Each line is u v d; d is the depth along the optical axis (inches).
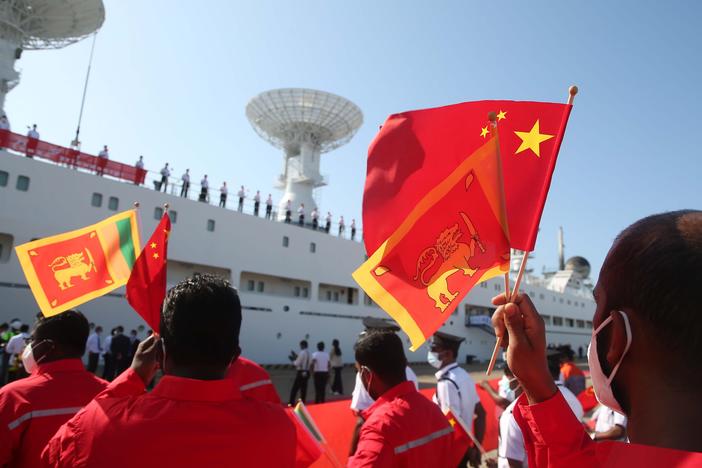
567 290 1769.2
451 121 63.5
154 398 55.1
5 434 81.4
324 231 1019.9
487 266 54.8
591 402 289.0
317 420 196.7
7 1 764.0
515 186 57.9
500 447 114.1
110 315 641.0
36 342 93.6
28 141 615.2
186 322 58.9
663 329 31.5
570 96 56.1
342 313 954.7
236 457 53.4
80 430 52.8
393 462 83.4
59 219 617.9
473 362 1218.0
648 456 30.1
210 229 778.8
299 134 1196.5
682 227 33.7
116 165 693.9
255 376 112.0
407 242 62.0
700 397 30.8
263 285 865.5
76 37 876.6
